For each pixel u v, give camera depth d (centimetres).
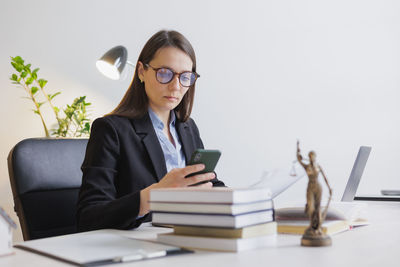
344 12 352
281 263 72
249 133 361
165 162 164
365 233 104
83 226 129
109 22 334
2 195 287
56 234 159
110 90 331
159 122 174
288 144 357
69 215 164
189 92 182
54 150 169
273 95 361
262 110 362
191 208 87
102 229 123
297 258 75
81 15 323
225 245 82
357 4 349
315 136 354
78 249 83
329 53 354
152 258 77
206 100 362
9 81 294
